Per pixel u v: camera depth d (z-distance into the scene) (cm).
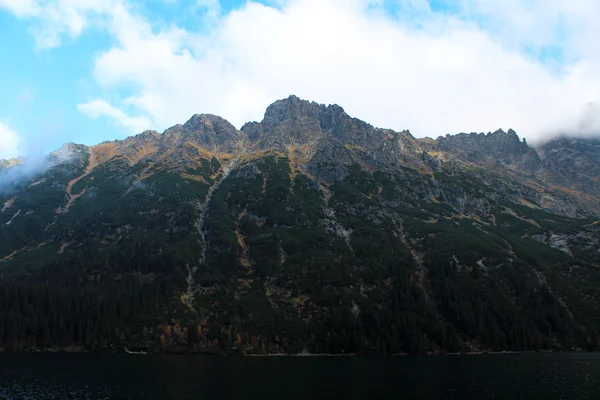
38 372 14475
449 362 18312
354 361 18600
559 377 14600
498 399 11612
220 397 11644
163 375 14412
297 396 11819
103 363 16600
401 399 11562
